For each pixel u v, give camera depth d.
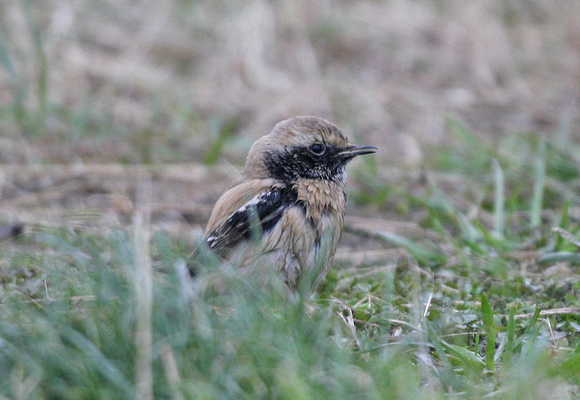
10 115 17.55
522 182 15.05
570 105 19.66
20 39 19.39
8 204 14.10
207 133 17.94
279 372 6.61
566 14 22.89
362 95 19.30
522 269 10.84
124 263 7.75
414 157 16.88
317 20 22.22
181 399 6.43
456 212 13.30
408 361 7.39
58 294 8.35
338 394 6.49
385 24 22.27
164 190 15.30
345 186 10.47
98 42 21.08
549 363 7.17
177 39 21.58
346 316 8.76
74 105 18.52
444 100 19.69
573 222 12.96
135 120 18.52
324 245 9.57
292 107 18.94
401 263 11.02
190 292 7.50
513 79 20.86
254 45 20.70
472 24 21.81
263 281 9.30
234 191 9.98
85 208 13.76
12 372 6.73
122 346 6.93
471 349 8.21
